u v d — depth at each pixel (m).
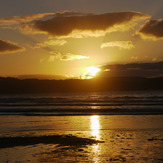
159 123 29.12
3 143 18.67
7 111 47.34
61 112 44.06
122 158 14.13
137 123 29.38
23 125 29.06
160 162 13.30
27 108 54.19
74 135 22.06
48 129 25.94
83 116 37.81
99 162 13.45
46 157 14.60
